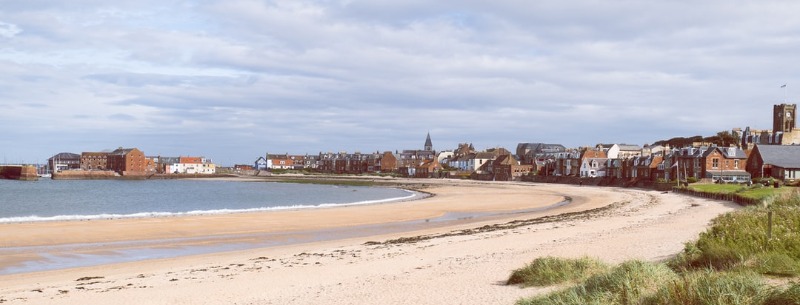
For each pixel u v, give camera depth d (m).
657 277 11.80
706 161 95.81
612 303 10.55
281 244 31.41
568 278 14.80
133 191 111.81
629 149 152.25
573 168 144.88
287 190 118.19
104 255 26.91
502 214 52.62
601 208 56.12
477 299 13.75
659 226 31.95
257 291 16.86
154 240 32.12
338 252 26.23
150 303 15.70
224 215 47.28
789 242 14.41
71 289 18.20
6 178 187.50
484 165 189.38
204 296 16.39
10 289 18.64
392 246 27.88
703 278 9.98
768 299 8.59
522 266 18.69
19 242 30.22
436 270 19.14
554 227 35.34
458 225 41.53
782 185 68.31
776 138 111.94
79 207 65.56
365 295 15.26
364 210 55.22
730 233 16.38
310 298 15.37
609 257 19.64
